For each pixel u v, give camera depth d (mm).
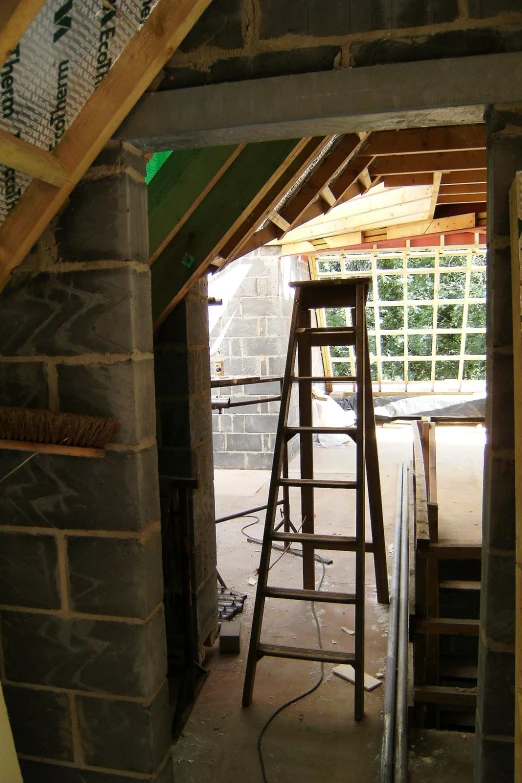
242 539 4367
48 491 1674
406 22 1355
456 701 2545
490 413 1431
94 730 1750
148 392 1674
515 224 1281
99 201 1544
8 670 1788
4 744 1533
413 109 1363
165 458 2686
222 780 2045
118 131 1497
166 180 2062
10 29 1103
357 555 2373
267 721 2346
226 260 2760
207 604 2850
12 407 1632
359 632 2328
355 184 3783
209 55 1448
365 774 2051
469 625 2596
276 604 3336
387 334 8508
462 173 3848
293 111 1405
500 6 1325
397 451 6867
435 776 2018
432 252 7336
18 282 1623
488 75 1322
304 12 1394
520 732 1247
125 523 1632
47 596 1722
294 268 7047
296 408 6734
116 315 1566
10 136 1252
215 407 3703
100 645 1702
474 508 3805
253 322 6312
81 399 1615
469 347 8875
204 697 2512
